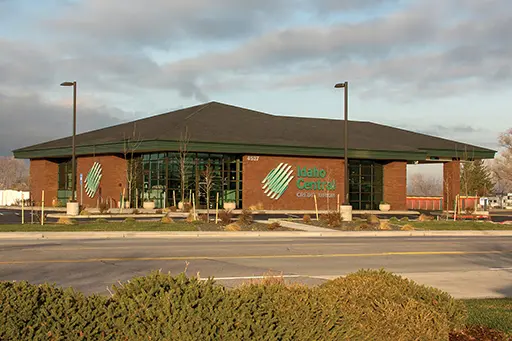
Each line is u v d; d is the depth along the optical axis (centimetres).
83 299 540
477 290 1207
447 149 5159
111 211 4103
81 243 2058
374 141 5112
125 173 4762
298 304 553
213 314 496
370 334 554
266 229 2719
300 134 5012
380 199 5028
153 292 546
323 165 4744
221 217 2994
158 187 4606
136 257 1641
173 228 2605
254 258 1662
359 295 671
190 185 4503
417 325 600
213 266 1481
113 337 490
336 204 4775
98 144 4609
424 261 1688
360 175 4959
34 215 3662
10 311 491
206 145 4294
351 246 2078
